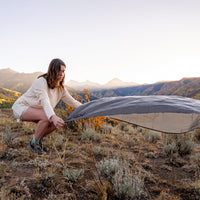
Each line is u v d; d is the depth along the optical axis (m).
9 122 5.33
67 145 3.48
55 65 2.31
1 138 3.47
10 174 2.10
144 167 2.95
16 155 2.63
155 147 4.54
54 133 4.26
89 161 2.86
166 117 1.11
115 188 1.99
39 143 2.80
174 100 1.06
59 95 2.75
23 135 3.95
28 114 2.52
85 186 2.07
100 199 1.83
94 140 4.46
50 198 1.73
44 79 2.41
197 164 3.12
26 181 1.97
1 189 1.72
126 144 4.53
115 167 2.25
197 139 6.27
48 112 2.16
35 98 2.48
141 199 1.98
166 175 2.75
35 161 2.43
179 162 3.32
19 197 1.68
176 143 4.11
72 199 1.80
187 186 2.34
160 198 1.97
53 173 2.15
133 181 2.09
